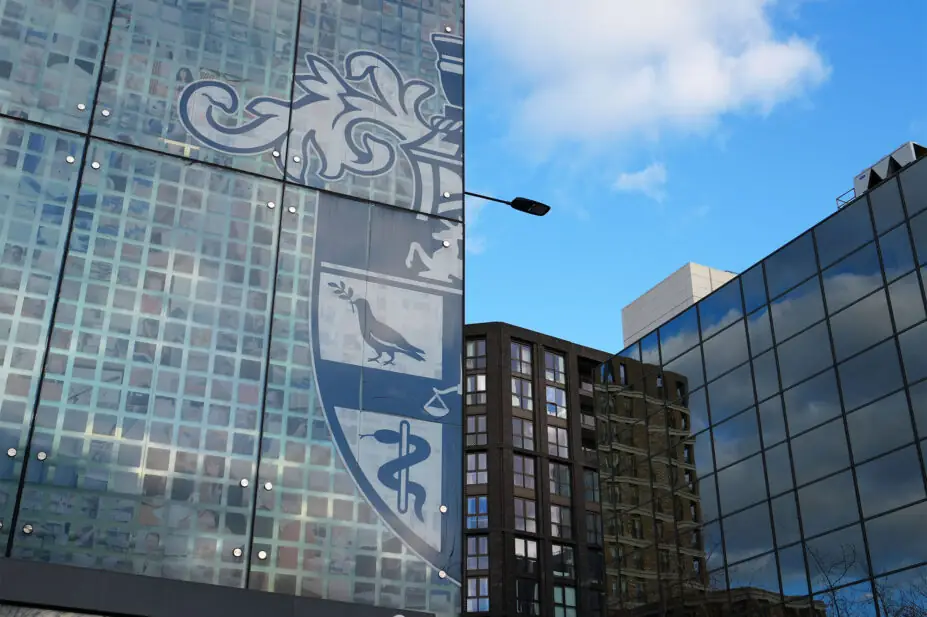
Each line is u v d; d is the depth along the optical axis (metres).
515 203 22.05
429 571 17.62
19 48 18.59
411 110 21.77
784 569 36.38
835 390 36.62
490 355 84.88
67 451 15.99
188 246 18.41
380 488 17.91
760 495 38.53
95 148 18.45
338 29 21.73
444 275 20.42
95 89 18.92
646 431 45.75
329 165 20.38
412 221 20.64
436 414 19.00
